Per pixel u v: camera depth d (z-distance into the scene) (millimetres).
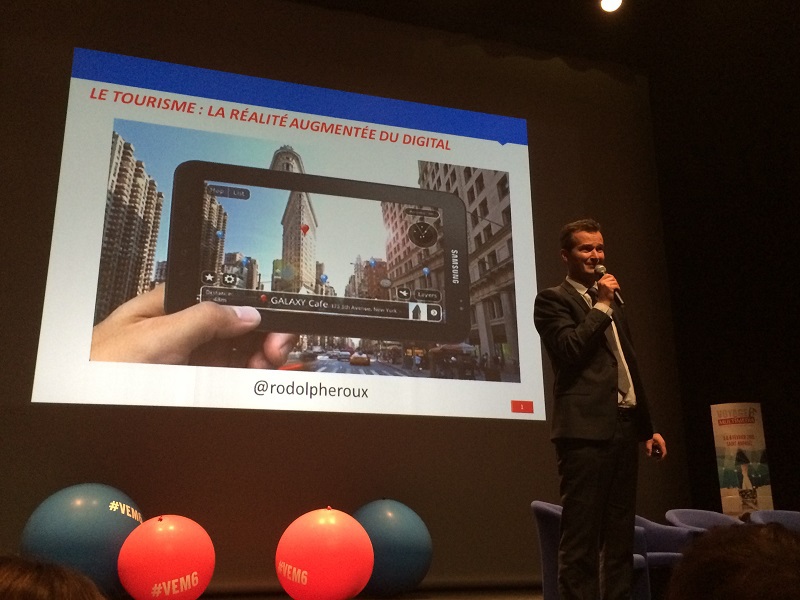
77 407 3340
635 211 4621
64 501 2969
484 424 3908
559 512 2463
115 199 3557
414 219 4004
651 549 3008
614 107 4758
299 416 3637
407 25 4438
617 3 4328
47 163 3541
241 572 3416
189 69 3865
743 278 4090
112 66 3730
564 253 2381
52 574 562
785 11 3922
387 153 4086
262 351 3600
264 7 4137
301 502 3557
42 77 3631
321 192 3891
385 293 3836
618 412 2152
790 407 3777
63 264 3424
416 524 3385
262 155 3854
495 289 4027
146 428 3416
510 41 4641
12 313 3355
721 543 564
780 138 3916
